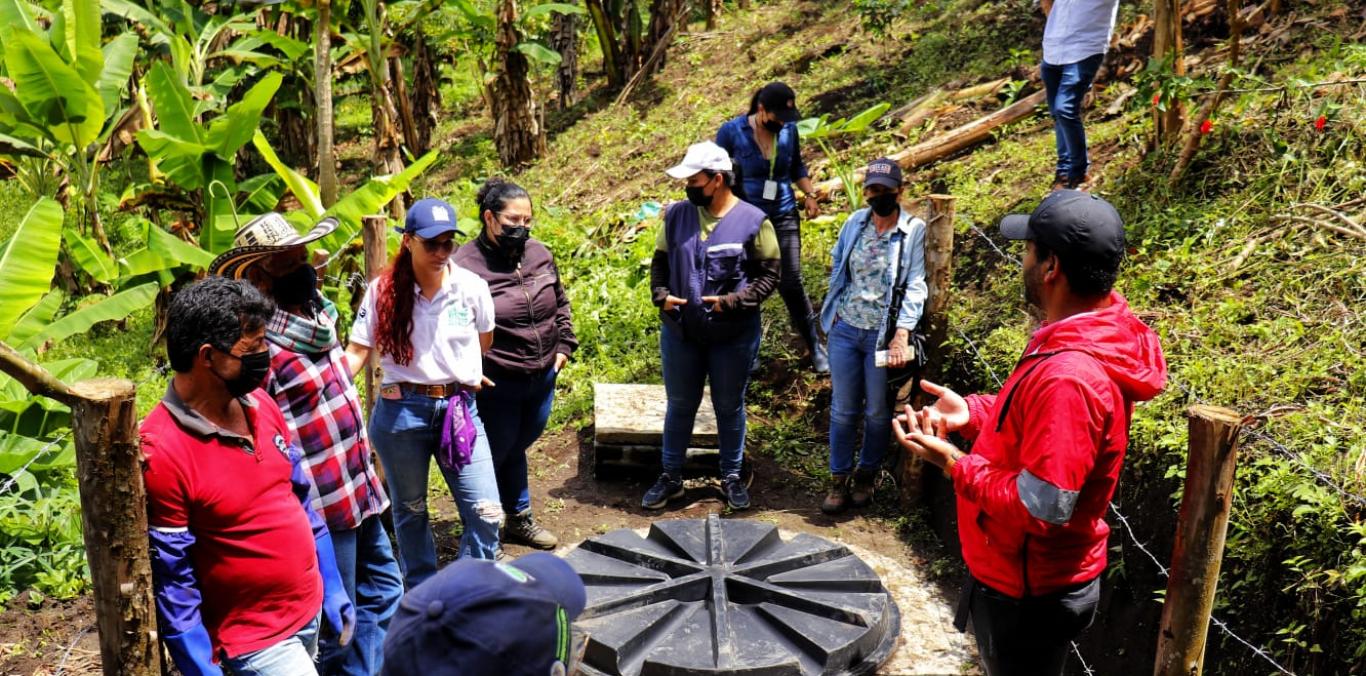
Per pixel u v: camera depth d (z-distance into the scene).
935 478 5.52
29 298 6.14
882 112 8.48
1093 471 2.68
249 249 3.43
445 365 4.21
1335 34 6.84
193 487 2.81
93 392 2.65
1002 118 8.21
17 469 5.66
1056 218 2.67
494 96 12.99
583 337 7.75
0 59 7.91
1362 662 3.19
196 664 2.85
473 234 9.42
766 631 4.20
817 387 6.76
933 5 11.66
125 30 10.44
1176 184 6.14
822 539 4.93
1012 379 2.74
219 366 2.78
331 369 3.71
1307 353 4.54
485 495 4.32
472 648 1.40
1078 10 6.16
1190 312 5.18
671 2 14.75
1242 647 3.60
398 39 13.75
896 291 5.27
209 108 9.23
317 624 3.17
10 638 4.57
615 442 6.00
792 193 6.47
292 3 9.80
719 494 5.90
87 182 8.32
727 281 5.19
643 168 11.22
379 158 10.95
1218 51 7.40
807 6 14.53
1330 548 3.41
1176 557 2.93
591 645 4.00
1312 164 5.71
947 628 4.56
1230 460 2.78
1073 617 2.85
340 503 3.70
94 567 2.79
